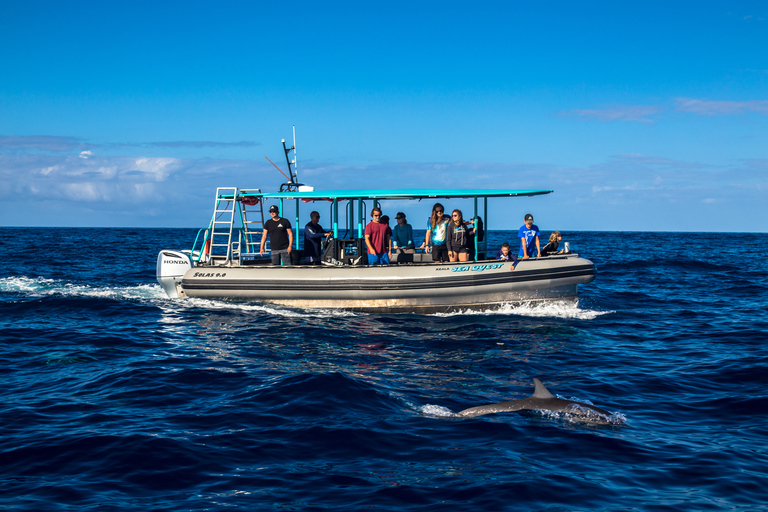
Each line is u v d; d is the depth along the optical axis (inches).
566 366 380.2
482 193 573.6
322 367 371.9
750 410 291.0
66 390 321.7
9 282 813.9
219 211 634.8
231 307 597.9
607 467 221.8
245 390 320.2
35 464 221.6
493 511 187.2
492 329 498.9
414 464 224.4
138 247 1892.2
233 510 187.3
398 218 616.4
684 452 236.7
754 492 201.9
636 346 443.5
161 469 218.5
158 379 342.6
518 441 246.1
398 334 477.1
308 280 578.6
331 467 221.8
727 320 553.9
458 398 308.5
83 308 596.7
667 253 1723.7
